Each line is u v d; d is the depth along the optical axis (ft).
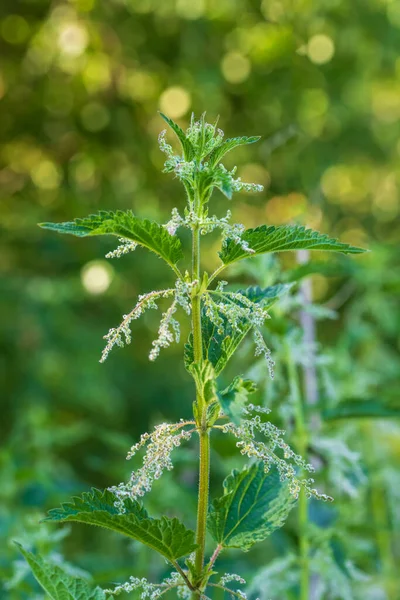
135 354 27.71
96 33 26.76
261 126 27.17
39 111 27.17
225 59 27.04
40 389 25.09
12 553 9.43
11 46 27.17
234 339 4.89
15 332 25.45
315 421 9.48
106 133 27.45
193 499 10.31
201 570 4.95
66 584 5.08
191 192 4.70
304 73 26.78
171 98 27.55
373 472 11.04
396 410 8.48
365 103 29.19
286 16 26.37
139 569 9.23
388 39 27.07
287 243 4.66
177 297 4.57
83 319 27.30
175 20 26.73
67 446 23.54
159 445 4.72
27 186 27.61
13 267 25.80
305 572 8.27
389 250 13.62
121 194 27.76
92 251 25.08
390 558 11.16
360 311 13.85
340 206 29.81
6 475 11.83
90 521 4.69
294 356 8.76
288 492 5.27
